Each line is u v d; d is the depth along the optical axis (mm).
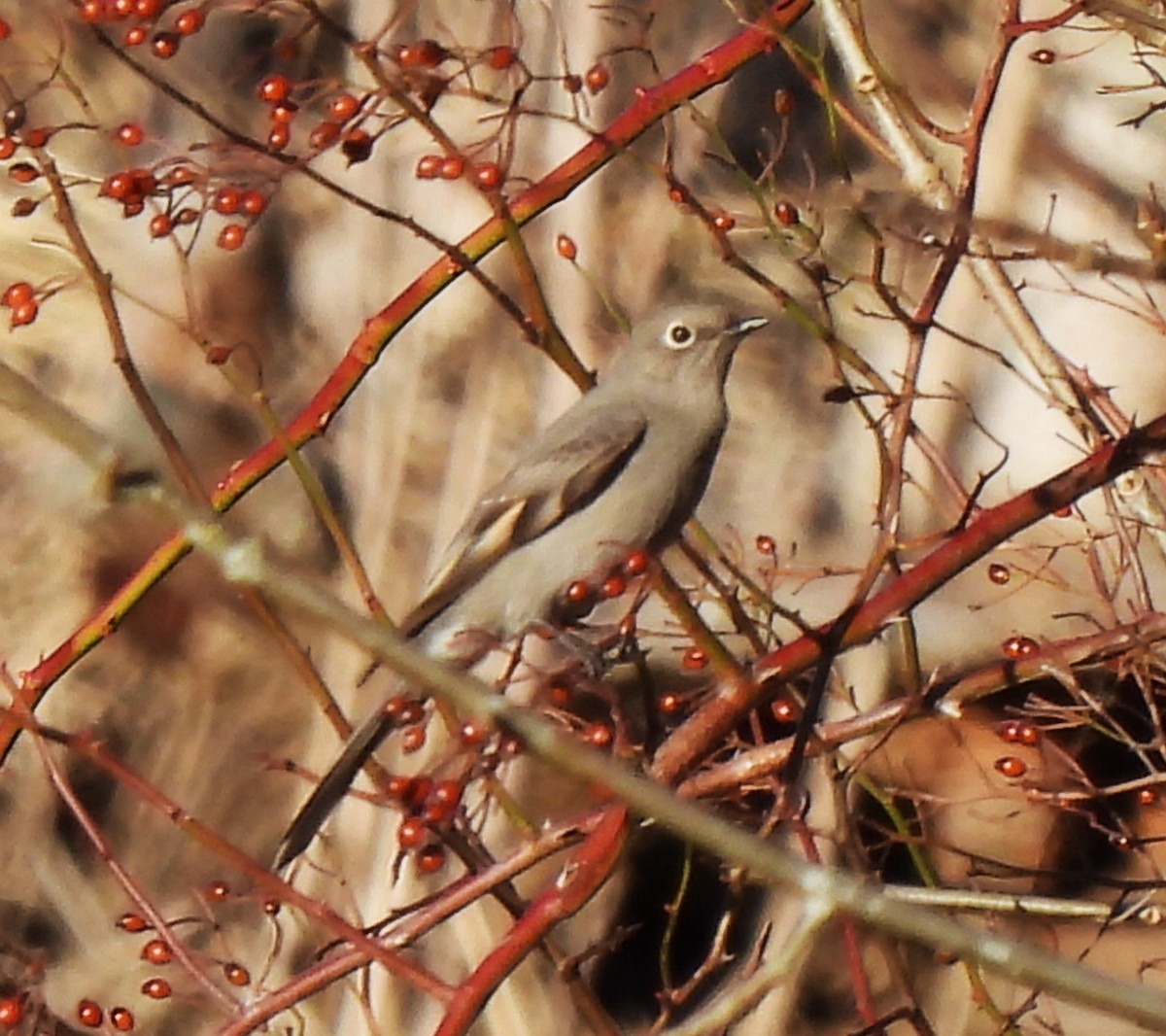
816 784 11242
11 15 15570
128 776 7465
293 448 8320
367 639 5594
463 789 7613
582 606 10422
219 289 17156
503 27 13117
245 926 15672
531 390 14734
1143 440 7793
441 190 15305
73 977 16203
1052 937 10180
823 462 16906
